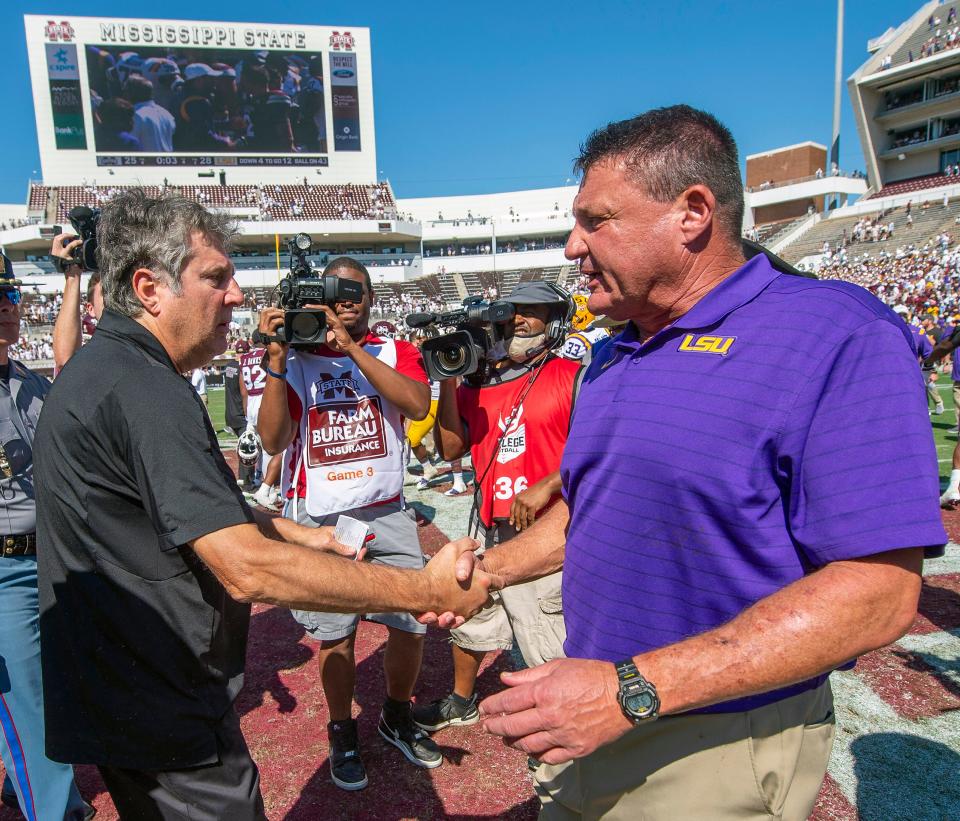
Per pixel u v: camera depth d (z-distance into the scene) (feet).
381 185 165.07
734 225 4.51
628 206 4.32
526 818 8.41
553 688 3.77
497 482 9.58
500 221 184.14
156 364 4.96
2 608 7.84
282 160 158.81
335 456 9.36
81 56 143.54
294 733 10.39
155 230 5.08
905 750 9.18
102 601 4.89
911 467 3.46
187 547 4.99
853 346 3.71
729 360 4.05
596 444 4.63
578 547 4.82
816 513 3.66
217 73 151.33
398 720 9.72
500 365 9.91
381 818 8.46
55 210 143.02
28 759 7.78
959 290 88.84
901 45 149.48
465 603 5.67
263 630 14.38
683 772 4.25
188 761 5.08
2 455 8.11
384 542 9.51
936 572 15.70
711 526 3.98
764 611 3.56
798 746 4.23
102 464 4.77
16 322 8.85
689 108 4.42
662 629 4.21
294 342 8.53
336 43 157.38
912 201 133.80
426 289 160.35
